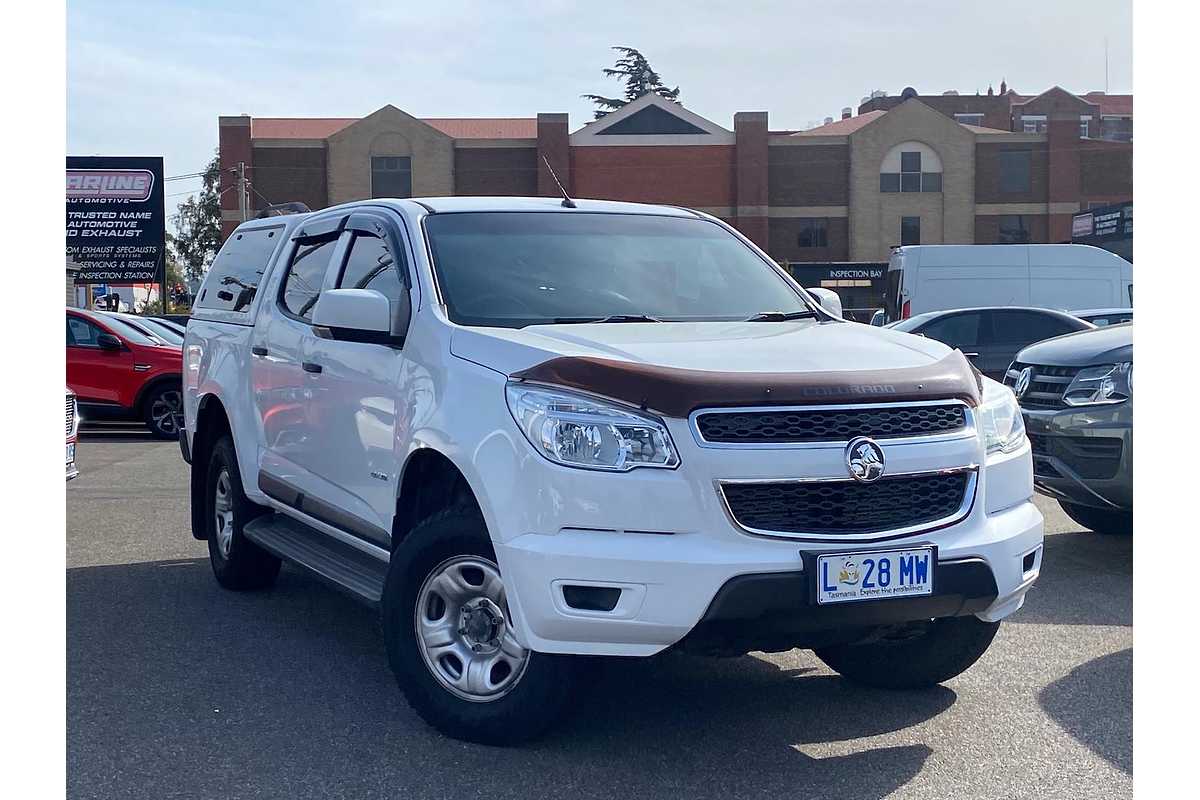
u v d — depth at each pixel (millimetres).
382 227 5480
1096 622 5957
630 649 3832
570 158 52375
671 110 52625
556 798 3799
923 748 4258
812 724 4512
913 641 4793
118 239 49281
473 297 4840
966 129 53281
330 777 3963
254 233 7199
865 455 3932
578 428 3885
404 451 4598
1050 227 53594
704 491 3809
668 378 3883
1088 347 7188
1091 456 6957
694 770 4043
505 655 4180
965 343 15891
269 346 6191
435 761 4102
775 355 4184
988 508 4238
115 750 4207
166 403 15898
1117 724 4484
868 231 53406
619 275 5223
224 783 3910
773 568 3801
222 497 6918
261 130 54156
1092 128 82250
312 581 7109
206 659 5371
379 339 4887
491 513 4020
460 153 52094
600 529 3826
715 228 5906
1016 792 3865
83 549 8055
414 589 4371
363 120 51750
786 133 59938
